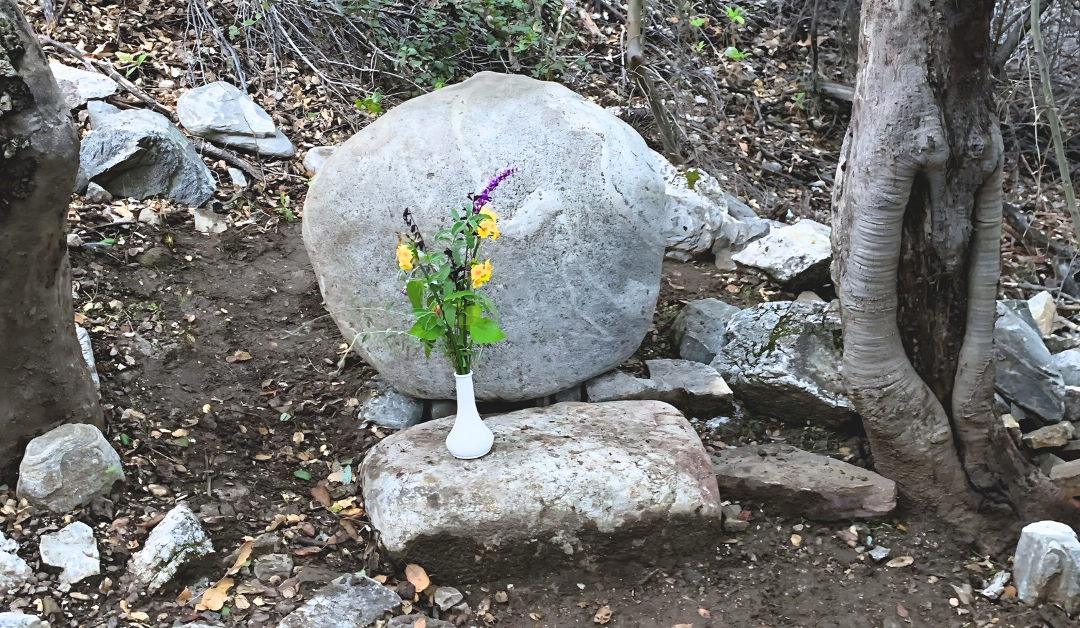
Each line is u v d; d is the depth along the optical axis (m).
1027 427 4.29
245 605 3.07
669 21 7.64
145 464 3.59
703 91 7.35
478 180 3.82
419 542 3.22
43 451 3.22
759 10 8.25
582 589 3.35
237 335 4.44
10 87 2.96
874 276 3.38
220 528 3.38
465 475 3.35
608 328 3.97
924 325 3.53
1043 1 6.12
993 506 3.69
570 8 7.48
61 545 3.07
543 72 6.83
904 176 3.21
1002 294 5.46
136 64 5.98
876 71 3.23
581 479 3.35
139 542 3.21
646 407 3.86
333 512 3.57
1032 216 6.30
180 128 5.66
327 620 3.00
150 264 4.65
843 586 3.43
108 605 2.98
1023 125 7.02
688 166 6.20
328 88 6.41
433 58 6.78
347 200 3.87
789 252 5.02
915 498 3.74
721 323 4.57
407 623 3.04
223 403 4.05
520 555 3.31
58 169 3.10
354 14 6.79
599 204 3.85
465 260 3.31
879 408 3.58
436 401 4.09
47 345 3.32
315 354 4.44
